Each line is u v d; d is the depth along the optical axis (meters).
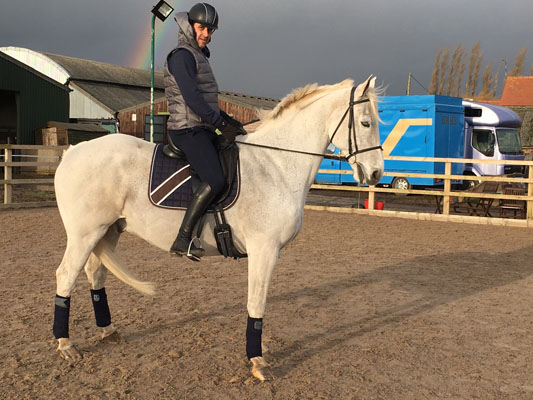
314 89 4.39
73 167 4.20
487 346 4.68
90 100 34.09
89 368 4.10
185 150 4.07
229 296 6.17
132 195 4.16
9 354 4.34
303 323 5.27
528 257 8.75
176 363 4.23
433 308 5.83
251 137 4.35
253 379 3.94
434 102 17.53
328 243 9.84
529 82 39.25
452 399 3.67
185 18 4.11
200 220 4.09
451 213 15.68
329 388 3.83
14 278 6.77
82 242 4.20
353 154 4.21
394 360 4.36
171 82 4.14
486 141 18.95
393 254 8.88
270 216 4.04
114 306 5.71
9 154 14.01
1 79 25.97
